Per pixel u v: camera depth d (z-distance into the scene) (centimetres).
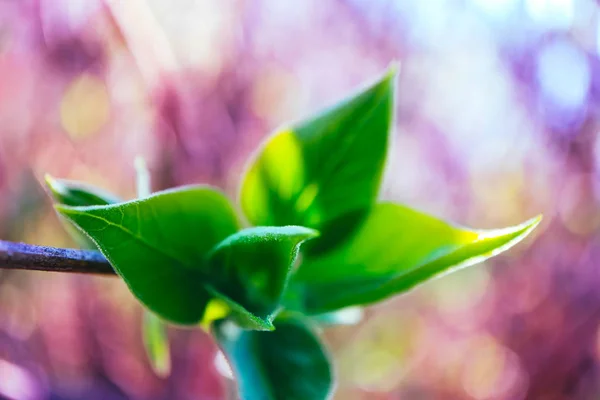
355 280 14
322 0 44
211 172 37
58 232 41
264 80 42
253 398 13
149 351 16
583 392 44
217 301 13
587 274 46
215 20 38
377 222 14
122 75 37
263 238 12
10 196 39
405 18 48
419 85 50
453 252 13
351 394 52
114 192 40
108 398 32
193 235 13
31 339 38
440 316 53
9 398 28
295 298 14
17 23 36
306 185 14
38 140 39
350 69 47
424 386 51
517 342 46
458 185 52
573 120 48
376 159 14
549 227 48
